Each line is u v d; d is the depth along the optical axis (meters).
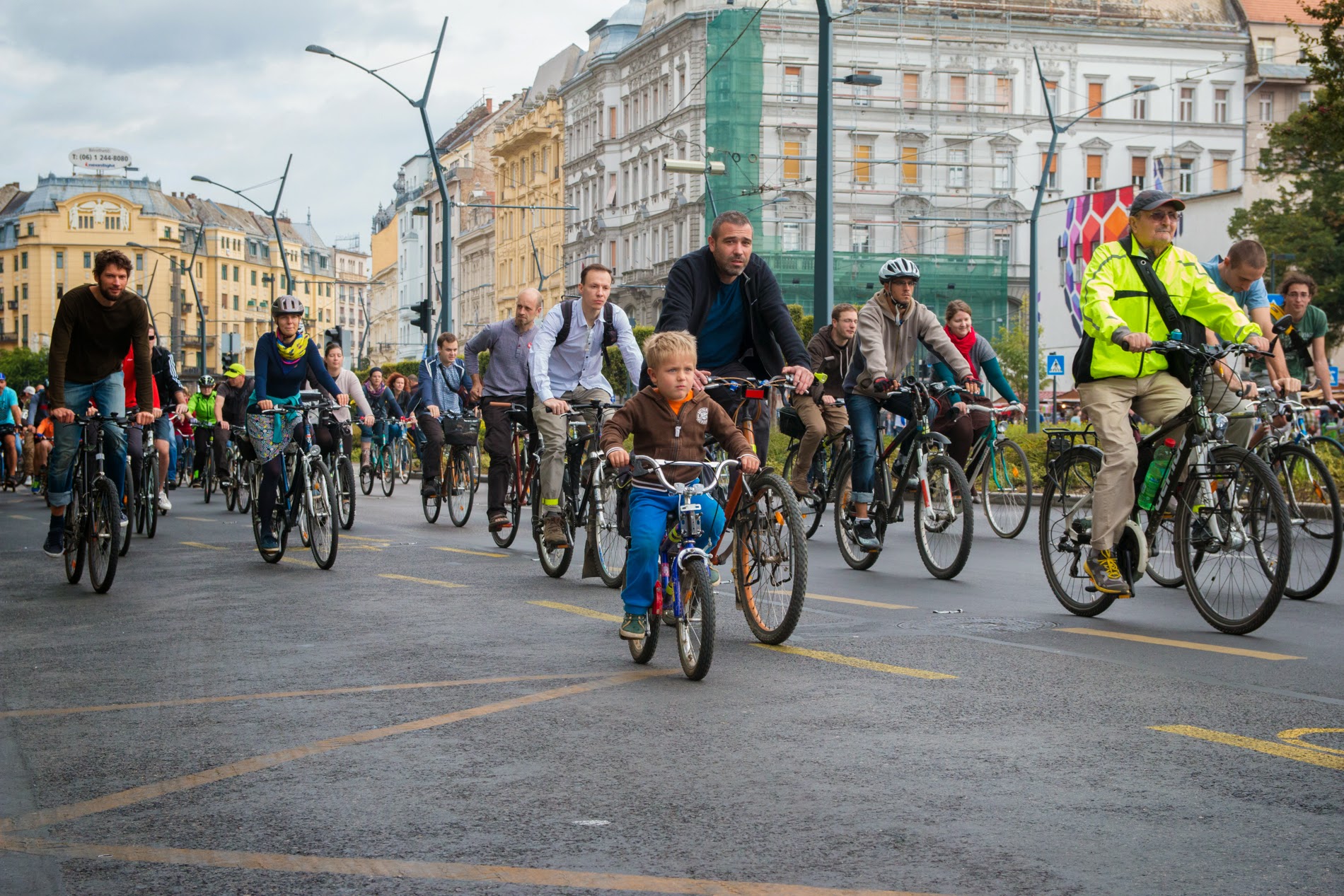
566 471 11.69
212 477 23.69
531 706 6.43
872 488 11.91
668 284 9.64
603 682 6.98
